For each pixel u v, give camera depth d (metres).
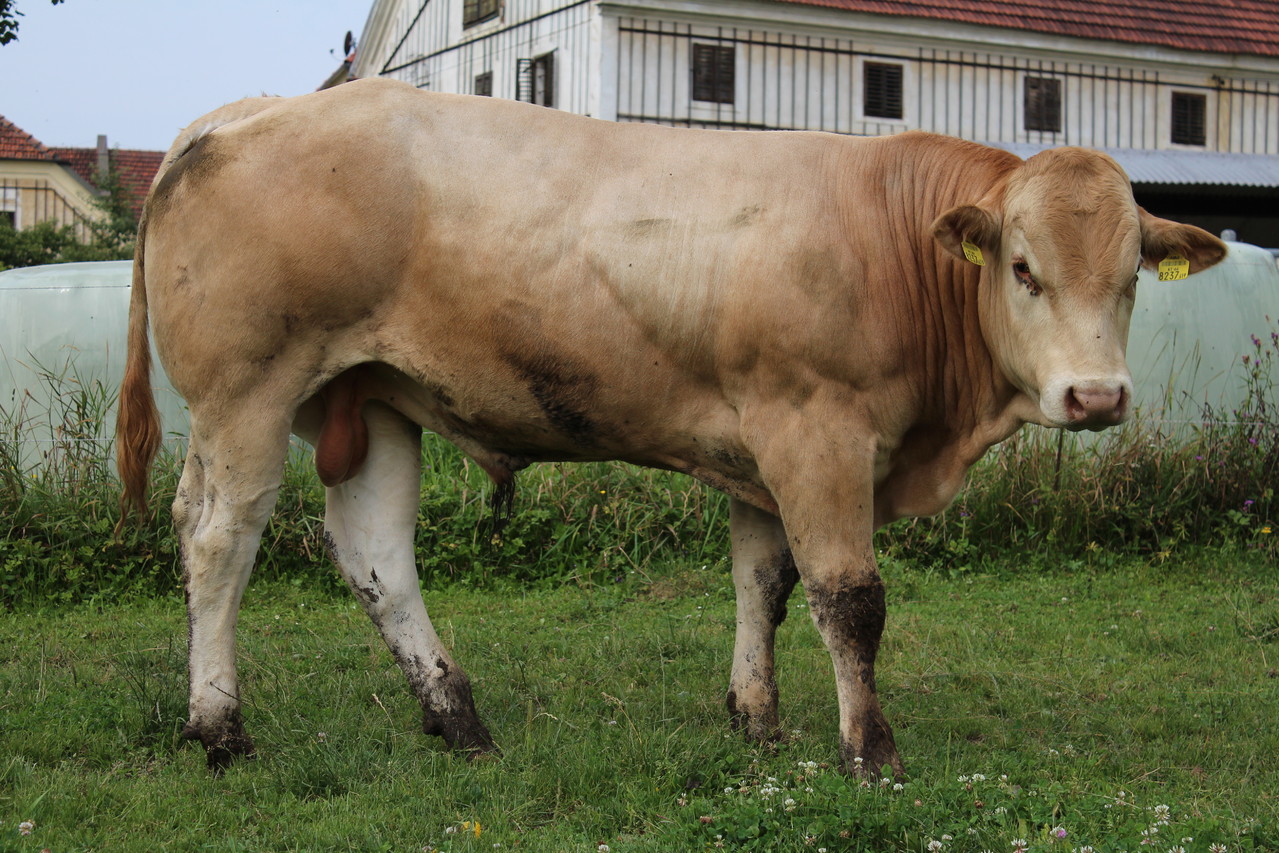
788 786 3.83
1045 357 3.68
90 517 7.19
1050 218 3.66
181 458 7.67
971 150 4.18
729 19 18.84
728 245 4.01
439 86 23.88
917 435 4.24
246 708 4.70
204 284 4.12
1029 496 8.23
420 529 7.66
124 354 8.04
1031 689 5.25
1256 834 3.44
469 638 6.10
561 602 7.04
